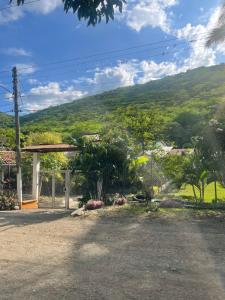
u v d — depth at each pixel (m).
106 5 3.82
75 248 9.53
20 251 9.53
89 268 7.84
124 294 6.34
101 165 18.55
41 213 16.72
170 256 8.42
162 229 11.14
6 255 9.20
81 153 19.47
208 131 15.31
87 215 13.95
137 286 6.68
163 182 19.39
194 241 9.62
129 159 18.58
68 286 6.85
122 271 7.53
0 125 39.56
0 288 6.93
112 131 19.20
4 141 32.59
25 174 30.83
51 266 8.12
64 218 14.17
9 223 13.94
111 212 14.08
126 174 18.44
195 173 16.34
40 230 12.05
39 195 27.67
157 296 6.20
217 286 6.54
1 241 10.80
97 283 6.93
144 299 6.11
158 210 13.83
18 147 24.48
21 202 23.34
